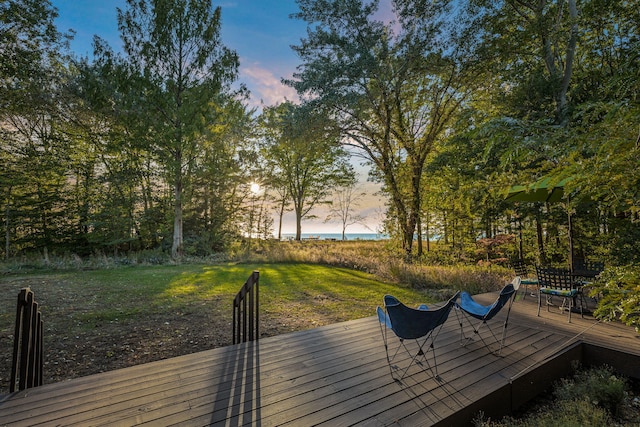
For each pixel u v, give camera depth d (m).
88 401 2.49
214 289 8.14
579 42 10.77
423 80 15.09
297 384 2.77
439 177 14.42
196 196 17.75
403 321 2.93
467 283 8.19
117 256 15.34
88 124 16.20
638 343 3.64
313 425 2.20
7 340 4.64
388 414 2.33
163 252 16.39
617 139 1.43
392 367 3.11
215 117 15.48
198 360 3.28
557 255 11.98
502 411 2.74
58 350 4.28
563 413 2.63
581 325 4.38
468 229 15.51
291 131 14.52
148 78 14.23
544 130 1.72
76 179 17.58
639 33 8.18
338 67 12.94
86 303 6.70
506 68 12.46
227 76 15.31
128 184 16.59
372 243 24.00
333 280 9.54
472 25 11.74
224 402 2.49
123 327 5.24
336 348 3.62
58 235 16.73
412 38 12.97
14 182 14.91
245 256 15.14
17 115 14.77
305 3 12.86
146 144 14.62
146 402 2.48
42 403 2.46
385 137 15.23
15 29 11.79
